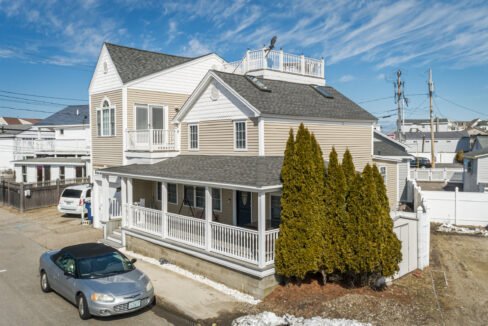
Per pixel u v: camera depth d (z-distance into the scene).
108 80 20.59
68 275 10.64
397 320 9.42
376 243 10.47
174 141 19.02
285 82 19.55
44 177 34.25
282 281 11.60
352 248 10.66
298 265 10.81
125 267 11.10
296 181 10.97
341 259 10.84
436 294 11.20
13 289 12.27
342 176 11.02
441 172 37.97
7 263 15.05
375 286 11.34
